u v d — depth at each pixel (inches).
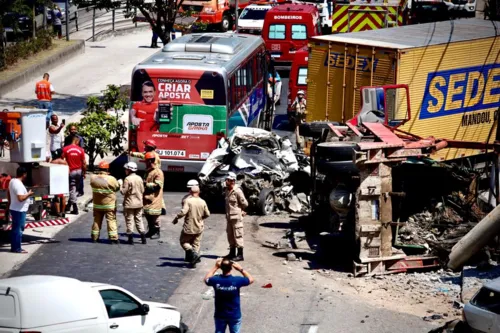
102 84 2751.0
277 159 1721.2
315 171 1531.7
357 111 1632.6
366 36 1712.6
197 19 3282.5
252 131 1786.4
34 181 1471.5
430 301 1222.9
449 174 1493.6
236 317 996.6
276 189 1686.8
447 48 1622.8
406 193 1461.6
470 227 1401.3
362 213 1316.4
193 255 1353.3
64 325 888.9
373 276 1325.0
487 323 949.8
